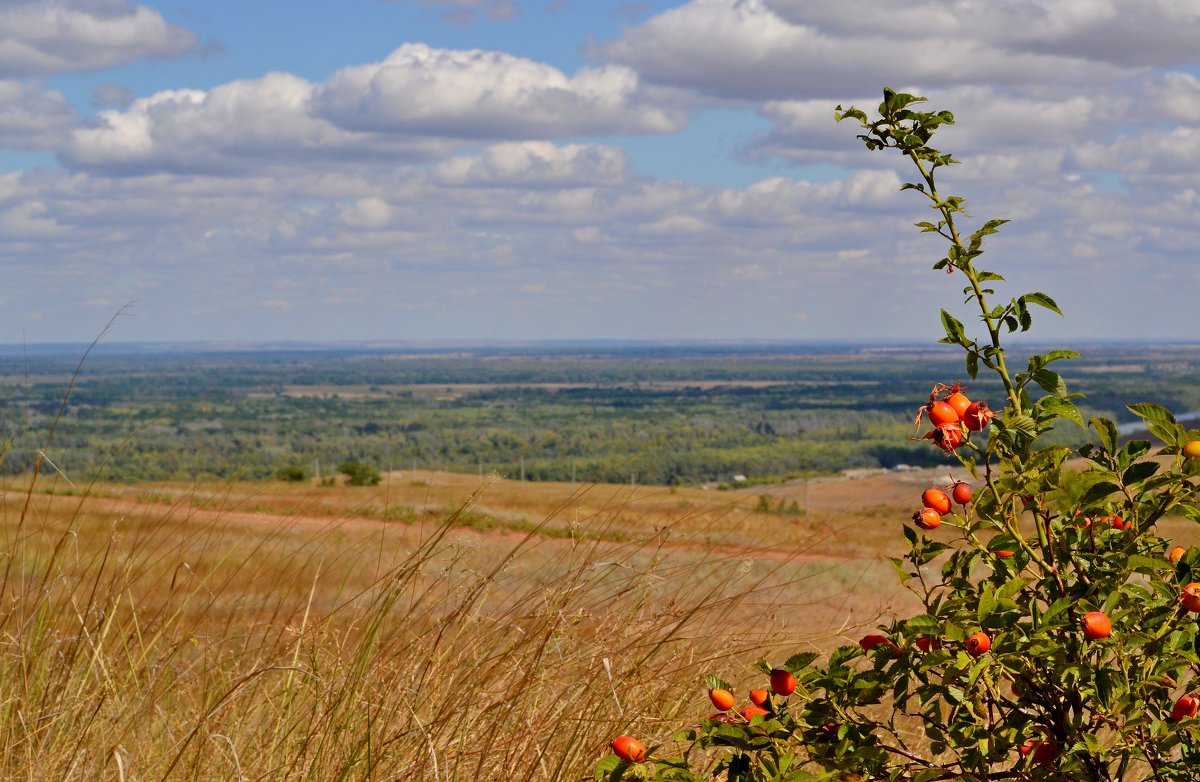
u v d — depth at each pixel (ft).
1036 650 6.22
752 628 11.07
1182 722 6.13
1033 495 6.57
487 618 10.59
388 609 10.39
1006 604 6.29
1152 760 6.29
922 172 7.28
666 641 9.97
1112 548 6.72
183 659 11.93
